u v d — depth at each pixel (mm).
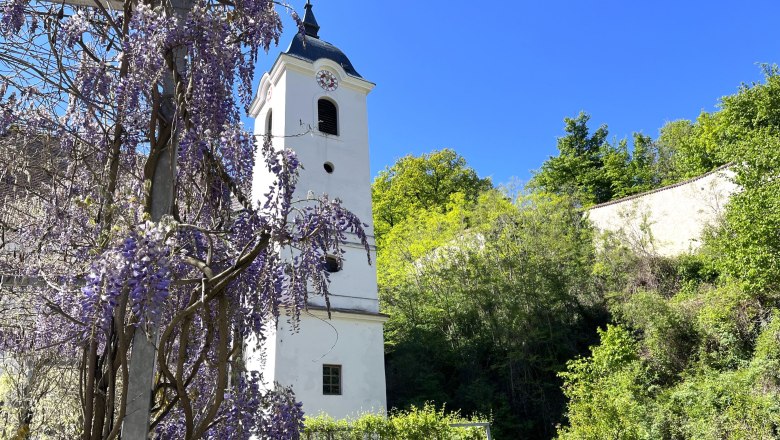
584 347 20906
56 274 3619
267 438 3021
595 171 36312
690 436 12883
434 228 26125
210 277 2707
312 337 14664
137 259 2393
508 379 20188
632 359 16234
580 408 13555
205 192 3342
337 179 17375
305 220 3182
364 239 3314
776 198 13656
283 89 17922
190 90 3182
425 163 37656
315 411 13930
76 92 3258
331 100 18688
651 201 24359
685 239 22578
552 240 23578
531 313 21109
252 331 3199
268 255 3238
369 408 14836
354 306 15836
